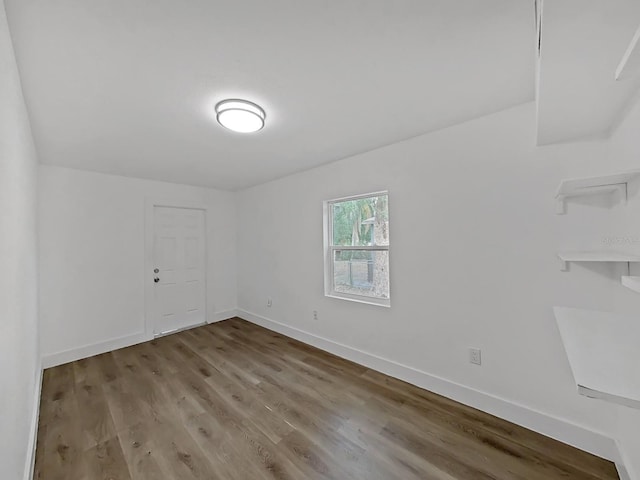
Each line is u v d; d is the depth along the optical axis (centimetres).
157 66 140
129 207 347
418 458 158
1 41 99
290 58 136
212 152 265
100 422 193
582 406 161
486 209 195
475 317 201
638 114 114
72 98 166
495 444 167
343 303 295
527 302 179
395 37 123
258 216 411
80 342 306
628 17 75
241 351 316
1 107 101
